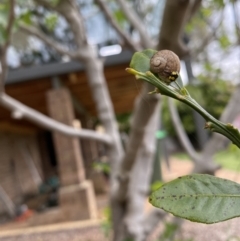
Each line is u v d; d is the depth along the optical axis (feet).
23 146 39.32
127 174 7.61
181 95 1.47
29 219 23.13
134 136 6.64
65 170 21.74
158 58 1.44
